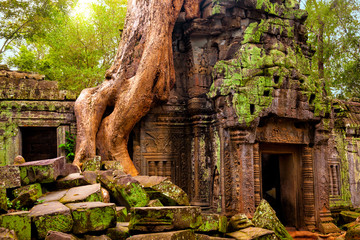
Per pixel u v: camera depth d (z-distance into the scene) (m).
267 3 12.16
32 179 7.20
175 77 12.70
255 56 11.48
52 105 11.80
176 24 12.83
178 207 6.02
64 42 19.27
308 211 12.20
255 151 11.35
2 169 6.59
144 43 11.46
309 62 13.27
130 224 5.80
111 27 19.47
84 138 11.13
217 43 12.38
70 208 5.75
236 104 10.97
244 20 12.09
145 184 8.81
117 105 11.38
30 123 11.61
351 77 18.61
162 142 12.23
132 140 12.20
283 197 13.02
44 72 20.58
